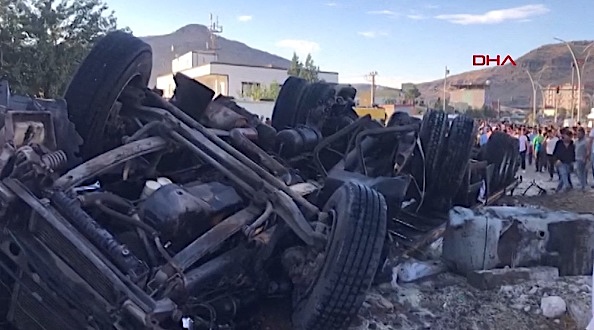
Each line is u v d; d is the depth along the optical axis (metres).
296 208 5.02
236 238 4.94
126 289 3.74
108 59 5.75
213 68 56.19
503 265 6.70
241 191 5.35
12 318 4.07
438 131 7.23
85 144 5.68
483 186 9.55
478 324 5.50
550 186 16.69
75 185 4.59
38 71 22.47
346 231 4.57
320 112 8.29
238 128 6.75
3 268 4.07
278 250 5.14
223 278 4.69
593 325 3.79
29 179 4.14
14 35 22.16
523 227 6.72
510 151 10.71
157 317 3.67
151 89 6.46
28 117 4.58
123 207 4.84
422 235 7.26
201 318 4.61
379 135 7.29
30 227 4.00
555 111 66.06
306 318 4.64
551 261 6.75
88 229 4.06
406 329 5.34
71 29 23.44
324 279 4.55
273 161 6.13
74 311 3.87
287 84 8.83
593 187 16.39
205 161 5.61
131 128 5.97
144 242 4.51
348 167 7.01
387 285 6.30
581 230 6.80
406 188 6.37
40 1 22.66
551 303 5.70
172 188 4.84
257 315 5.36
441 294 6.17
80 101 5.65
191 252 4.41
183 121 6.12
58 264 3.91
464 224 6.78
